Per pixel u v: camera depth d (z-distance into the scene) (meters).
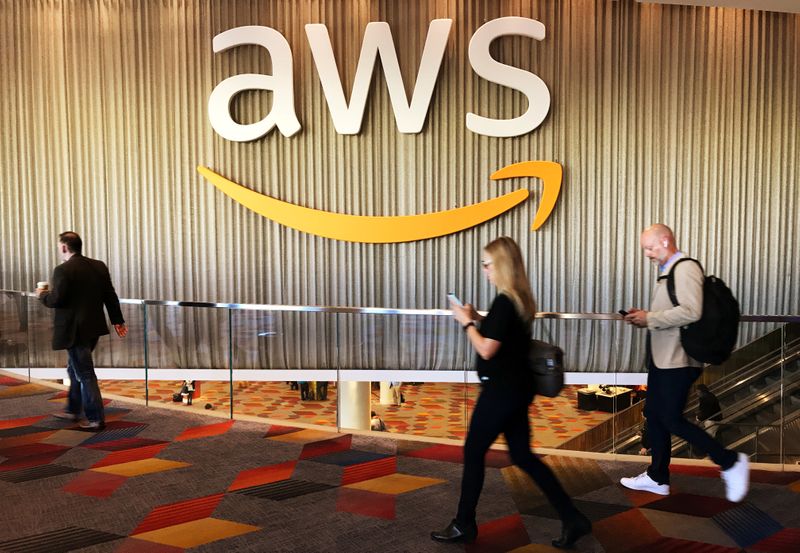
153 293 8.06
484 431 2.60
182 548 2.69
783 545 2.73
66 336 4.31
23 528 2.88
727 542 2.75
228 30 7.74
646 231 3.08
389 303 8.05
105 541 2.76
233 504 3.15
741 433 5.39
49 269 8.12
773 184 8.09
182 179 8.00
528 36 7.75
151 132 7.96
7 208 8.08
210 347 7.97
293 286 8.05
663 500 3.19
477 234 7.98
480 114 7.86
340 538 2.79
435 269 8.02
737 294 8.15
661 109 7.95
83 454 3.92
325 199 7.96
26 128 8.01
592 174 7.95
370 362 7.55
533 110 7.71
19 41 7.95
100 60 7.93
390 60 7.66
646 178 7.98
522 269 2.60
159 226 8.02
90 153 8.02
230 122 7.79
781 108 8.04
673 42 7.90
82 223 8.07
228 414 4.79
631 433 5.62
